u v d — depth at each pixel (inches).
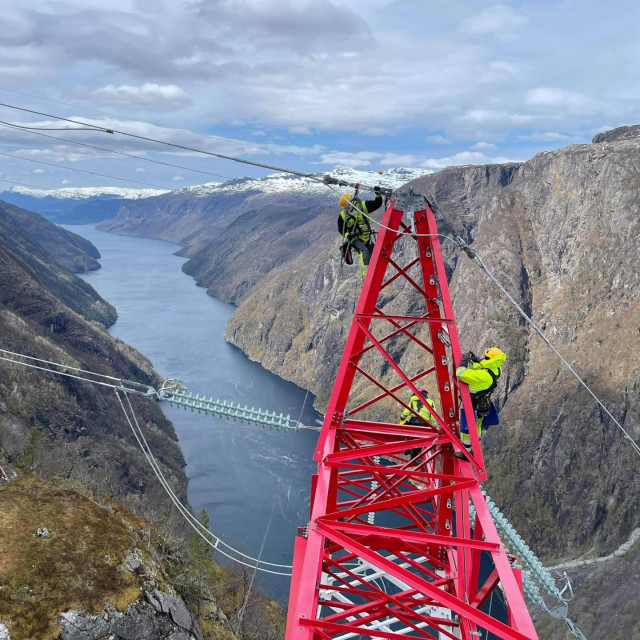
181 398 677.3
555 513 6122.1
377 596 446.9
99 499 2100.1
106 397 5925.2
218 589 2187.5
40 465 2369.6
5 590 1446.9
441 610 498.9
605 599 4397.1
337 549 510.6
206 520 2204.7
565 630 4030.5
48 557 1577.3
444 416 514.0
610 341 7037.4
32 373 5064.0
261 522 4564.5
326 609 2027.6
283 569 3853.3
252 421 653.3
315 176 484.4
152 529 2112.5
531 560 476.1
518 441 6899.6
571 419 6584.6
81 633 1432.1
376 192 484.4
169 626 1647.4
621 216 7760.8
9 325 5807.1
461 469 482.9
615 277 7504.9
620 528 5433.1
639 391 6269.7
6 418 3627.0
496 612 2588.6
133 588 1619.1
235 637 1978.3
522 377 7657.5
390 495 521.7
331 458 480.1
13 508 1745.8
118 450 4704.7
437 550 536.4
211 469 5526.6
